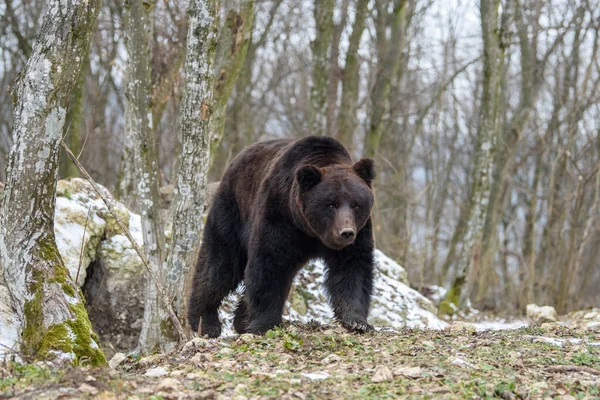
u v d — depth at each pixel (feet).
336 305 28.27
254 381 20.04
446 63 83.97
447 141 111.24
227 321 39.34
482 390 19.56
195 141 30.32
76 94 67.21
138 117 31.48
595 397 19.26
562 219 77.15
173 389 19.11
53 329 22.49
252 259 28.58
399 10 69.56
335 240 26.21
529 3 82.17
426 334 28.40
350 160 30.73
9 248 23.34
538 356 24.32
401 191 84.02
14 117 23.59
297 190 27.40
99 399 18.02
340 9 69.56
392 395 19.07
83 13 23.27
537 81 82.58
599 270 115.55
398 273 50.26
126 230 26.73
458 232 84.89
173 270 30.94
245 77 82.23
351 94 74.18
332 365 22.24
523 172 106.01
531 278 71.97
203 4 29.37
